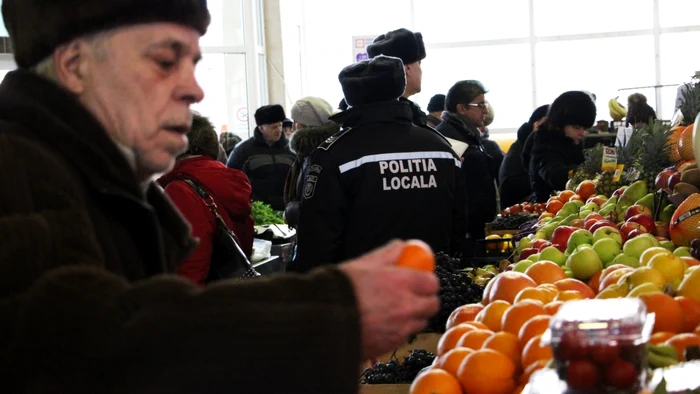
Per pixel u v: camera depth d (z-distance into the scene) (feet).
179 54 4.32
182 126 4.42
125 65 4.20
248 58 41.57
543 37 45.27
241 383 3.25
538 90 45.73
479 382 6.05
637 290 7.05
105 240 4.12
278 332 3.30
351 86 12.27
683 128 13.87
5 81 4.32
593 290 9.00
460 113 18.89
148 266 4.46
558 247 11.35
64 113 4.11
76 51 4.24
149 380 3.21
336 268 3.64
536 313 6.64
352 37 43.73
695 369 4.26
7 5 4.41
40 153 3.82
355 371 3.36
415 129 12.39
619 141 19.22
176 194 12.81
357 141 12.04
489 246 14.33
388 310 3.50
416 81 17.17
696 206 9.66
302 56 48.49
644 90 44.27
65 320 3.26
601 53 44.83
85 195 4.06
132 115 4.26
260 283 3.50
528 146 22.76
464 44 46.24
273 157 27.48
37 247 3.47
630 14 44.21
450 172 12.41
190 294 3.40
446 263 10.98
